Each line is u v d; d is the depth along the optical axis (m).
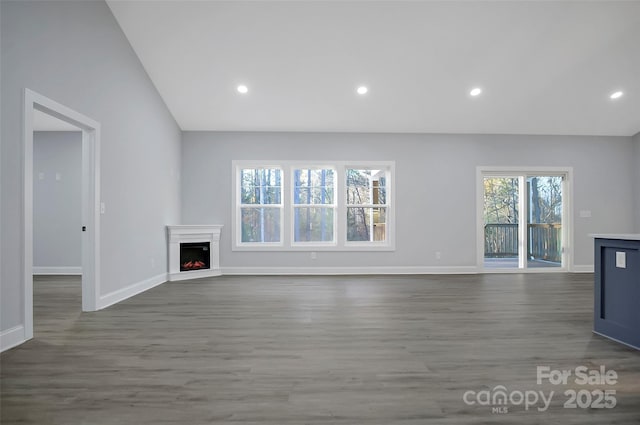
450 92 5.77
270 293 4.96
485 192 7.24
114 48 4.43
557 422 1.77
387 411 1.86
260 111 6.24
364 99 5.93
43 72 3.23
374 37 4.68
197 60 5.09
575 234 7.07
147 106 5.36
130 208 4.84
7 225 2.80
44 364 2.46
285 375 2.29
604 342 2.93
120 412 1.84
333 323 3.47
